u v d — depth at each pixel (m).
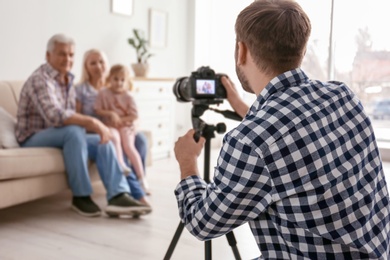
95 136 2.98
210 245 1.42
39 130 2.87
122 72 3.43
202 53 5.61
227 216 0.89
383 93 5.14
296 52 0.91
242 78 1.02
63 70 2.91
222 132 1.44
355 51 5.07
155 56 5.02
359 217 0.85
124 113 3.39
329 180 0.83
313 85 0.92
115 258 2.09
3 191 2.42
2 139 2.73
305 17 0.91
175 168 4.22
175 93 1.47
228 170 0.85
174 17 5.25
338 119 0.89
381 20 4.92
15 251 2.15
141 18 4.78
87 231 2.46
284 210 0.84
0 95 3.07
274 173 0.82
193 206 0.96
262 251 0.92
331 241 0.83
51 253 2.13
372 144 0.93
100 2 4.29
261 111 0.86
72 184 2.76
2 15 3.46
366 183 0.88
